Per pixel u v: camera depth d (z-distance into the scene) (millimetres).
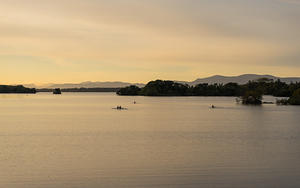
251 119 87875
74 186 27703
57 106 168125
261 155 38656
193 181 28953
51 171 31797
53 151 41094
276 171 31781
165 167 33312
